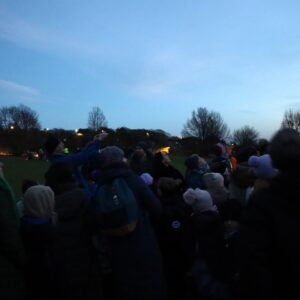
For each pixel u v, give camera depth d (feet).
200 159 26.09
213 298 13.09
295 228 7.55
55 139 20.67
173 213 16.46
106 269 16.28
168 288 16.56
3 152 309.63
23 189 19.81
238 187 17.34
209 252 13.57
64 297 14.06
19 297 13.24
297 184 7.58
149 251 14.51
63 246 14.37
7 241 12.76
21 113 373.40
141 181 14.82
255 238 7.74
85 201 15.40
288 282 7.63
